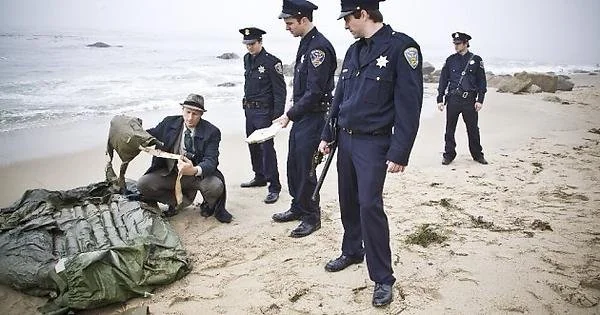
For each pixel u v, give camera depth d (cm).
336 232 446
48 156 686
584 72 3088
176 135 463
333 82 430
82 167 646
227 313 315
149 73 1875
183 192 475
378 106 303
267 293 338
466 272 359
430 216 479
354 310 315
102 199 443
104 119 959
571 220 461
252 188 583
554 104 1334
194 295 335
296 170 445
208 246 413
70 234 378
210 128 464
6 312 309
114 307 323
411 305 317
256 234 440
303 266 379
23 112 1003
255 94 536
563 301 318
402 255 391
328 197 550
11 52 2447
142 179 456
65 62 2120
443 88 691
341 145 330
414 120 293
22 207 421
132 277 328
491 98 1430
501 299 321
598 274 349
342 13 301
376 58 299
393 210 497
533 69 3250
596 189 559
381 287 321
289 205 523
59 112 1018
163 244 370
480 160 695
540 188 566
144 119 969
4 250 346
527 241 412
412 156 746
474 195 545
